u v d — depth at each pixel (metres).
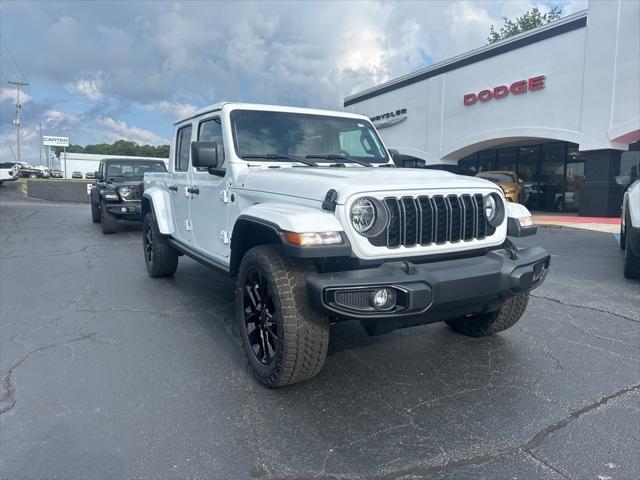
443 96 20.45
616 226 13.00
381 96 24.02
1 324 4.68
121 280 6.59
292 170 3.75
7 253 8.86
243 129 4.24
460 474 2.38
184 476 2.37
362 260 2.96
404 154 22.89
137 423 2.86
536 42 16.72
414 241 3.08
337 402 3.11
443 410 3.00
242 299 3.50
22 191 29.03
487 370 3.58
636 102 14.24
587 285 6.18
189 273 7.04
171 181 5.76
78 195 27.91
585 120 15.52
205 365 3.72
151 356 3.89
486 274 3.07
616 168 15.60
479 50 18.69
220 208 4.28
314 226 2.83
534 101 16.97
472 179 3.50
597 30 14.95
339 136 4.70
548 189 20.09
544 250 3.53
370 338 4.27
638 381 3.38
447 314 3.13
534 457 2.50
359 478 2.36
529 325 4.59
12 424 2.84
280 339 3.02
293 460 2.50
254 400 3.15
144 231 6.87
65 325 4.66
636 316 4.85
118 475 2.38
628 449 2.56
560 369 3.59
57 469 2.42
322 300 2.74
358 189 2.93
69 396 3.20
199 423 2.86
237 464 2.47
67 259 8.26
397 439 2.69
